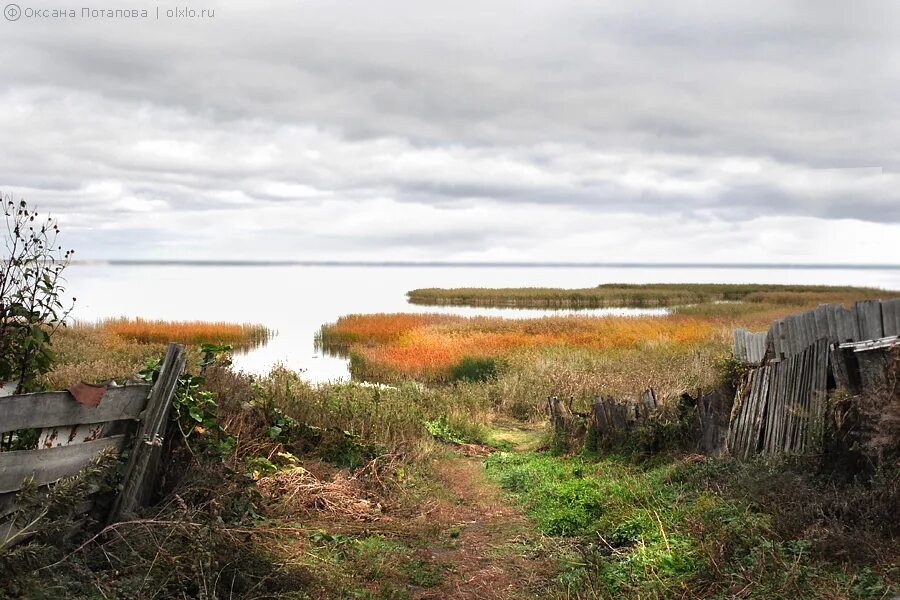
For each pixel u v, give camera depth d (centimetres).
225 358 859
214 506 565
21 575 376
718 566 490
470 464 1012
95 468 453
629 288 9812
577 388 1421
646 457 917
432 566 580
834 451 650
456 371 2031
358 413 1003
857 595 429
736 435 816
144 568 441
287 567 505
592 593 491
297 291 10238
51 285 525
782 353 770
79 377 973
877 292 8112
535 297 8000
